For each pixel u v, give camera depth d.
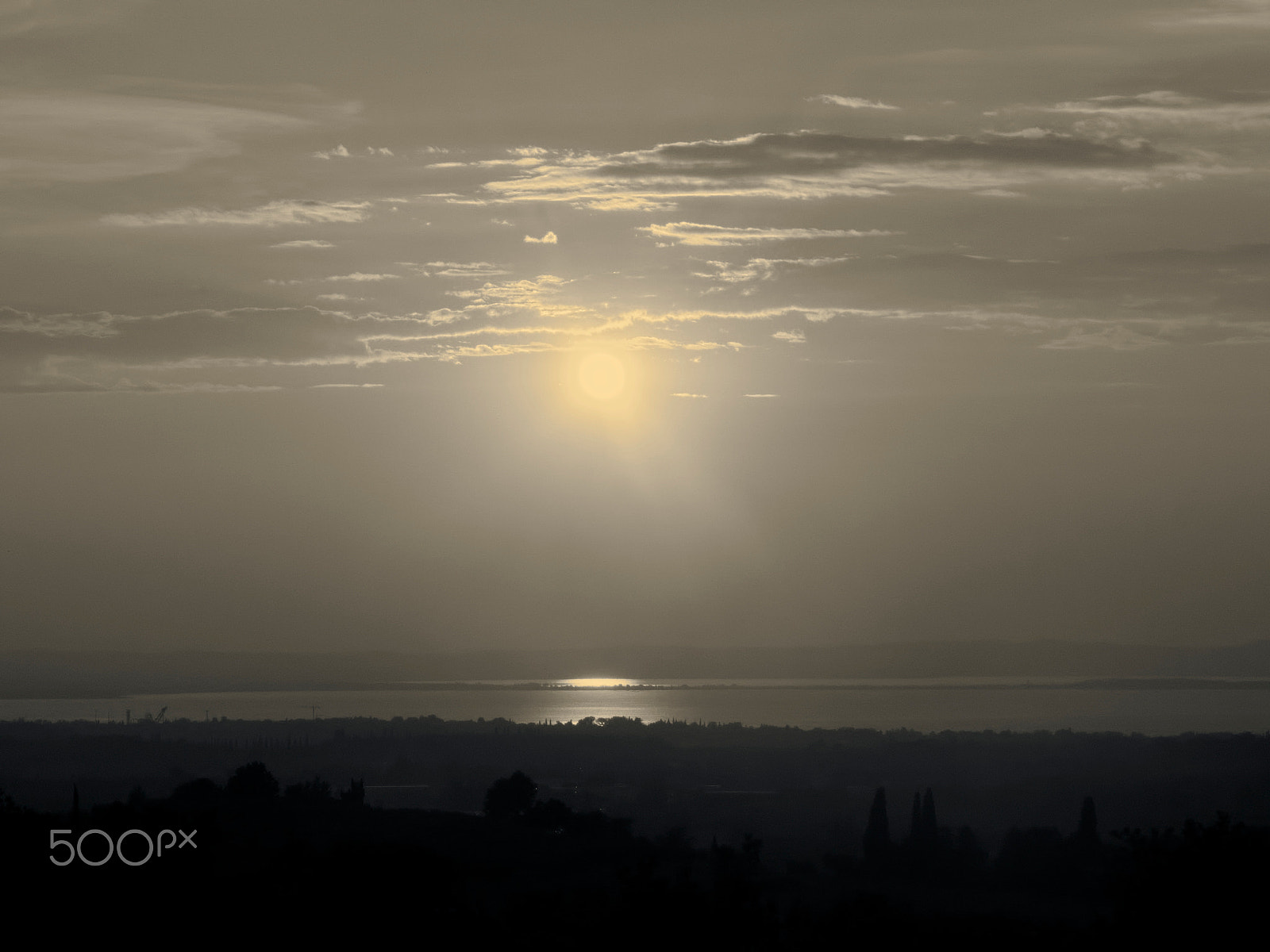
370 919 87.75
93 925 79.94
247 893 89.25
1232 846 75.88
